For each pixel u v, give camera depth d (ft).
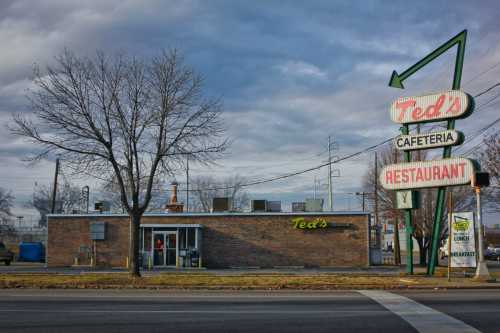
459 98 77.15
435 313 42.45
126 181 93.86
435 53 81.30
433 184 78.79
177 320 39.99
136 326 37.73
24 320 40.34
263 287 64.03
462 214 80.79
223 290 62.64
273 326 37.47
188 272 104.12
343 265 125.39
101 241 132.77
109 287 65.51
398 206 84.07
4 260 146.41
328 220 126.82
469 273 86.33
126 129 80.89
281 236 128.26
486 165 112.68
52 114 79.61
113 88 80.79
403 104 81.10
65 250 133.69
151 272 104.83
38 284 66.74
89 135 80.74
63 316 42.06
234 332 35.60
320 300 51.49
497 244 245.04
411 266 83.61
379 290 61.98
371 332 35.24
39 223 286.87
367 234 125.49
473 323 37.99
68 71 79.51
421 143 79.92
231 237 129.70
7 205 267.39
